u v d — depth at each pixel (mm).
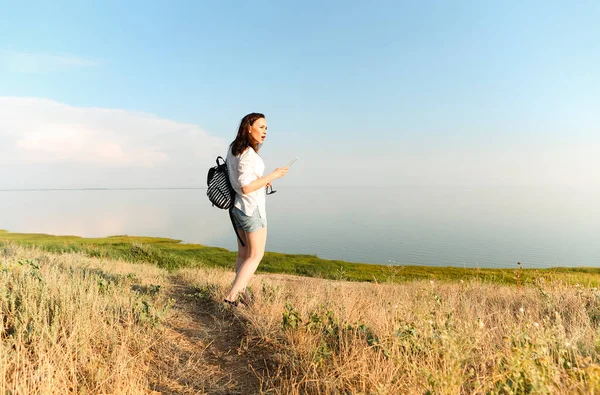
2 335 3549
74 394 2906
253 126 4617
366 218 111812
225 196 4742
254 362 3805
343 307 5000
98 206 185375
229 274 9578
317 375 3271
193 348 4051
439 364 3121
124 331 4004
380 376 3139
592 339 3973
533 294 7371
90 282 5363
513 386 2600
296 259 21438
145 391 3160
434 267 20359
